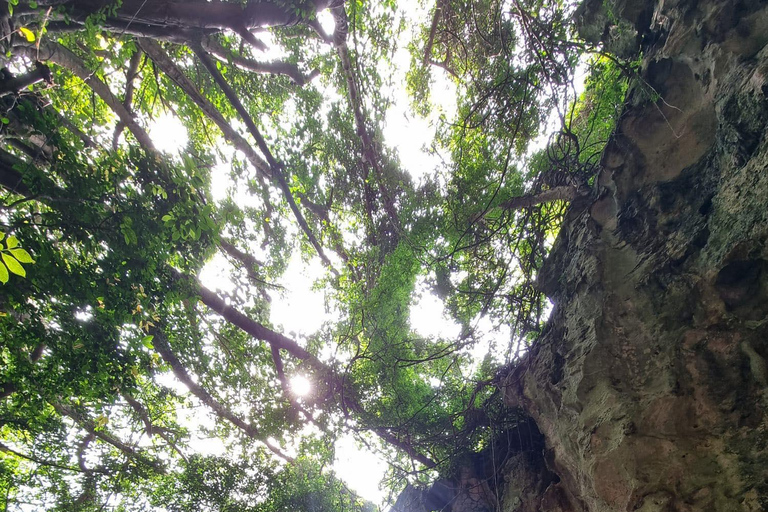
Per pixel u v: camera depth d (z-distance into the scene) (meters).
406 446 10.87
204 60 8.08
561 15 8.53
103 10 6.04
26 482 13.78
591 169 7.39
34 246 5.78
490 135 11.02
